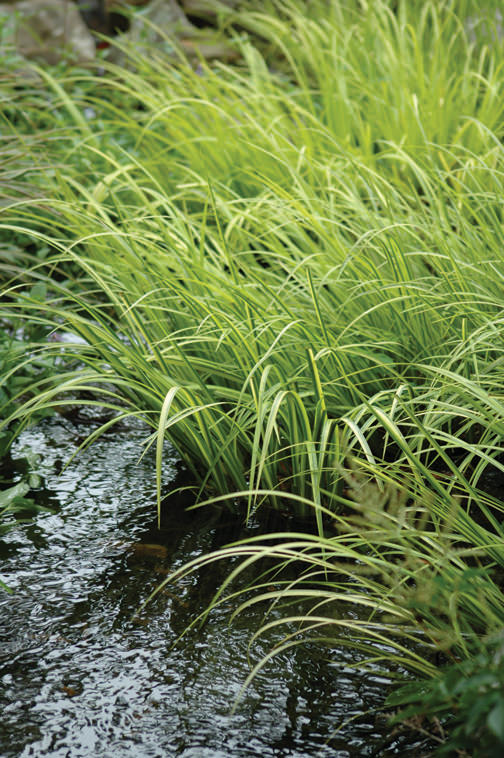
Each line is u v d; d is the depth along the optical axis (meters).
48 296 4.43
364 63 6.00
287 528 2.76
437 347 3.04
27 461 3.16
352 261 3.32
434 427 2.75
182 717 1.96
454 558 2.07
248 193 4.78
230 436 2.68
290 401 2.63
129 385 2.78
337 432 2.58
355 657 2.15
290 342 2.96
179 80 6.05
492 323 2.68
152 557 2.59
